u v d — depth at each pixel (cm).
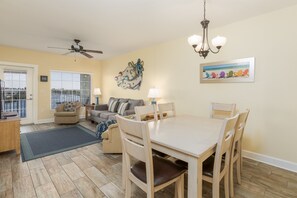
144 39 385
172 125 198
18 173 220
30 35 361
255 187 192
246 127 275
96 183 198
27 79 512
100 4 231
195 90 345
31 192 180
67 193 179
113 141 280
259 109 262
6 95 477
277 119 246
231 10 244
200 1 222
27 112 516
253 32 264
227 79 295
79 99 621
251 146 271
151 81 446
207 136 154
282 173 225
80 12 255
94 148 310
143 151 121
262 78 257
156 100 424
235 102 288
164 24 297
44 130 437
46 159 262
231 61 288
